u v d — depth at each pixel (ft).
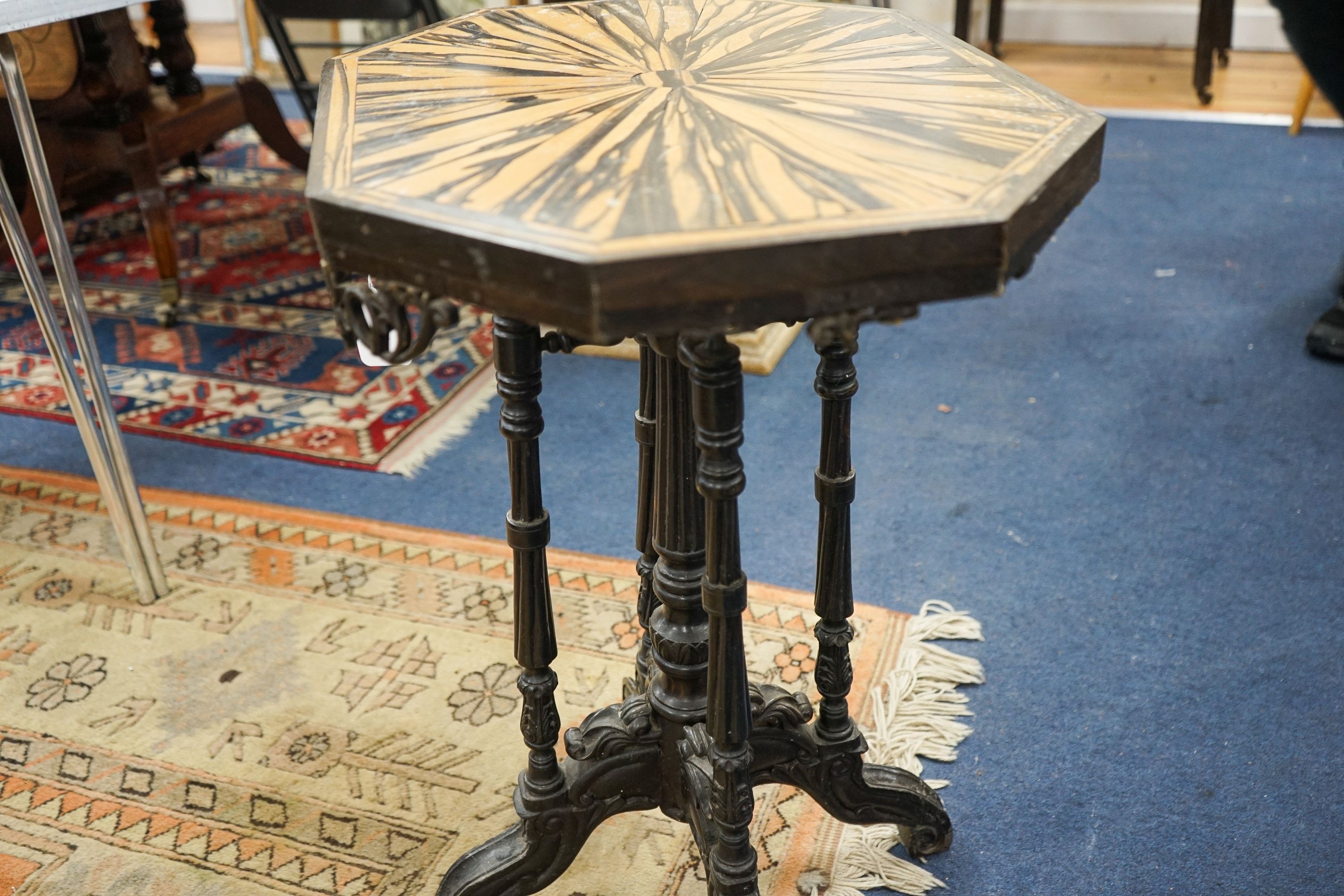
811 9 3.83
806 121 2.64
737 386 2.51
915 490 6.26
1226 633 5.13
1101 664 4.98
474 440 6.98
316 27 14.35
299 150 9.84
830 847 4.15
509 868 3.67
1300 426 6.75
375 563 5.79
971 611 5.32
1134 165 10.92
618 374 7.79
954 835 4.17
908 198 2.17
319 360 8.00
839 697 3.76
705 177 2.29
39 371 7.93
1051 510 6.06
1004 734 4.62
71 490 6.55
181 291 9.16
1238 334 7.85
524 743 4.64
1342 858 4.00
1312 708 4.69
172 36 9.02
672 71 3.12
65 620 5.41
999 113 2.70
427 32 3.63
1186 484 6.24
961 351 7.84
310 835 4.21
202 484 6.52
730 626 2.77
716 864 3.16
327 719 4.77
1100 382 7.34
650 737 3.63
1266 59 14.28
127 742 4.66
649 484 3.76
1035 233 2.30
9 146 8.04
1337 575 5.49
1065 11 15.03
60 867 4.08
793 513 6.12
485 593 5.55
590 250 1.95
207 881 4.02
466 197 2.23
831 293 2.07
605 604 5.44
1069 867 4.02
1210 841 4.10
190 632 5.31
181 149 8.53
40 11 4.12
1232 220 9.64
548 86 2.98
